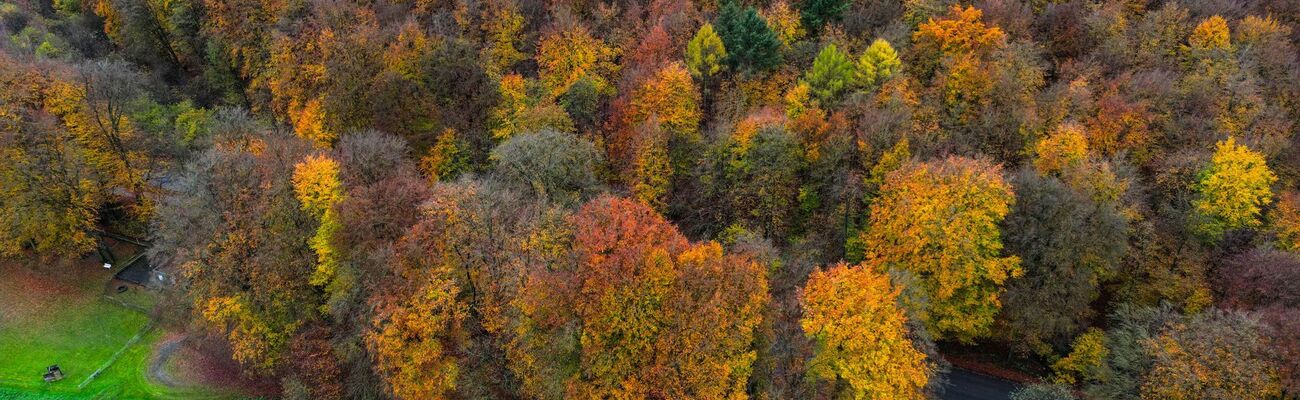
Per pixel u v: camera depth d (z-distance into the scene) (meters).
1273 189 62.12
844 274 44.28
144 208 68.06
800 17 78.62
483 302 46.78
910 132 61.28
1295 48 74.62
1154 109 65.44
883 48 66.38
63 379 56.28
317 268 51.22
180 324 60.62
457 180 60.62
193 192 54.91
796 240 61.62
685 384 40.25
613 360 41.81
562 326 41.41
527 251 46.91
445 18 77.69
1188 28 74.56
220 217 52.59
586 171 60.66
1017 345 57.66
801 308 46.66
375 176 57.03
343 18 73.81
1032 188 54.38
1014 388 56.59
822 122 62.66
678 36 76.00
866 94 64.62
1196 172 58.84
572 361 43.00
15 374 56.38
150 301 63.72
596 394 41.22
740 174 63.66
